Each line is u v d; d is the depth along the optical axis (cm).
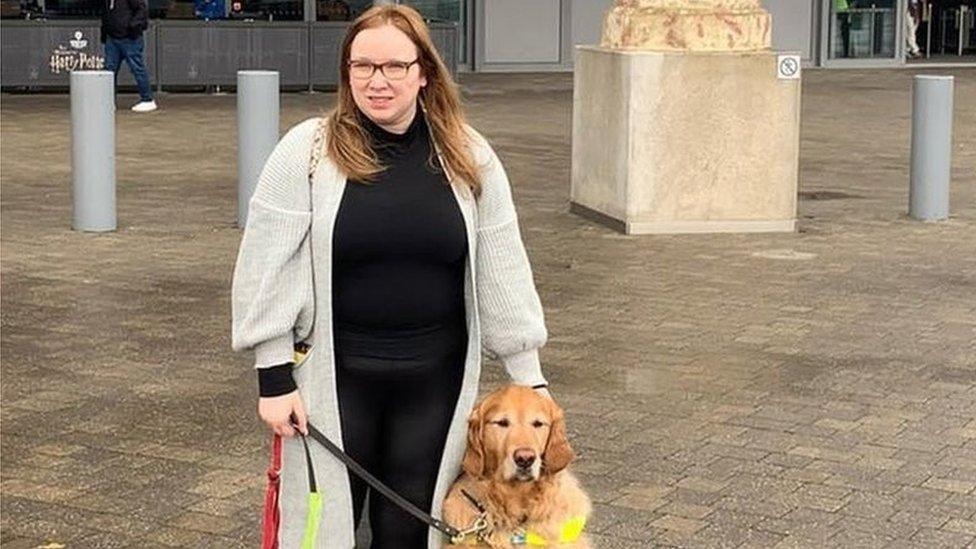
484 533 405
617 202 1226
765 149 1220
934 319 916
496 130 1955
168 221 1257
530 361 428
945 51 3397
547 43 2967
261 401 409
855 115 2169
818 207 1363
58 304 944
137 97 2394
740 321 908
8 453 653
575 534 409
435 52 407
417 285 409
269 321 402
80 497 599
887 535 559
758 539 555
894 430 688
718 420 704
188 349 835
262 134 1206
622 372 788
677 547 547
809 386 763
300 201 403
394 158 406
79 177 1200
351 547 416
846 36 3111
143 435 680
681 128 1205
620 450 657
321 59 2472
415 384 416
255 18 2552
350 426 414
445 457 418
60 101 2292
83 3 2488
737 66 1206
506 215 419
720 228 1222
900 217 1309
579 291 991
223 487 612
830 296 982
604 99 1245
